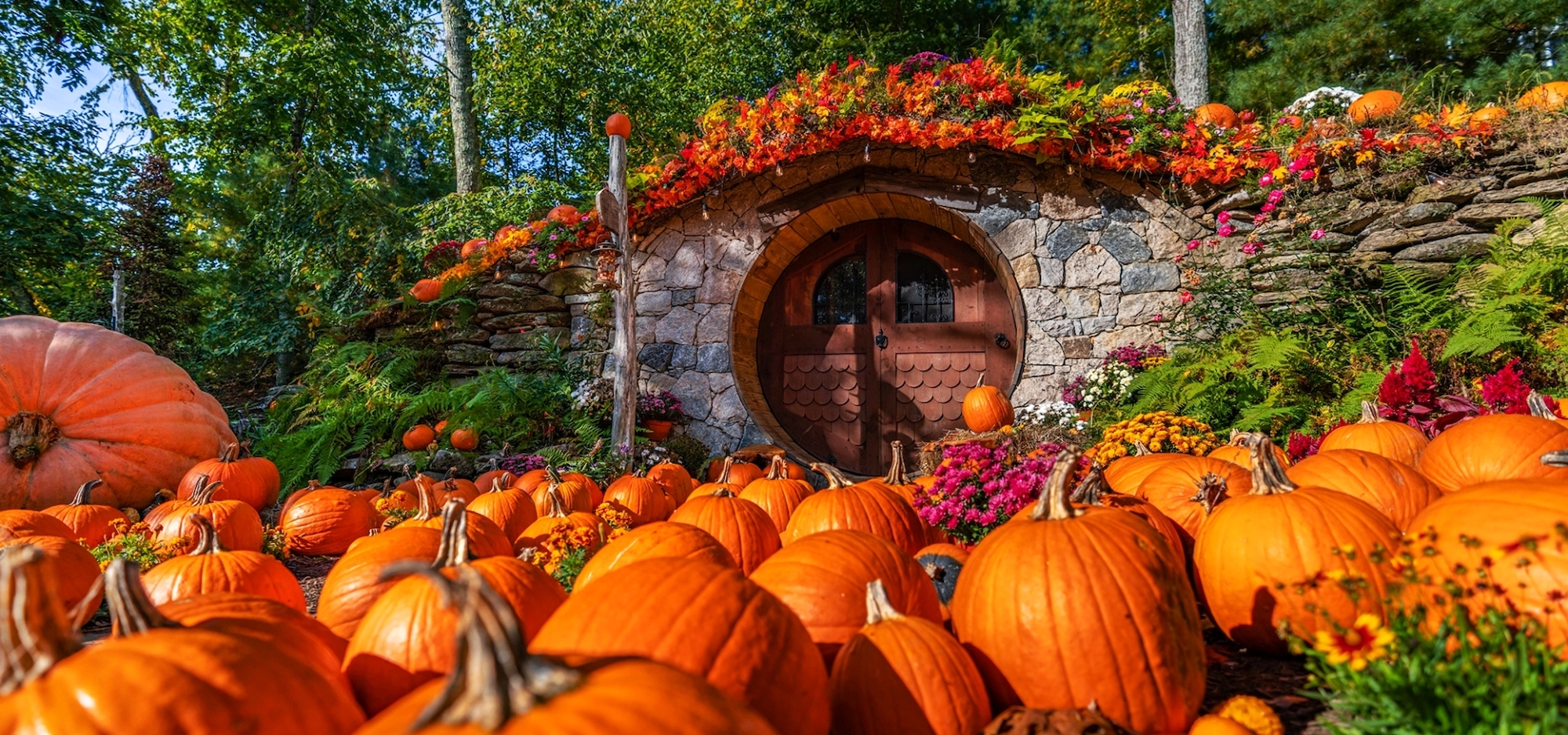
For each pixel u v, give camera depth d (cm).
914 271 883
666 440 802
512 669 97
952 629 244
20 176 1170
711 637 149
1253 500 234
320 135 1639
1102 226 750
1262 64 1348
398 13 1797
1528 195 584
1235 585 226
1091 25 1723
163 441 591
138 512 574
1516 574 176
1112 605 178
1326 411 526
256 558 271
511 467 685
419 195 1602
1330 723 165
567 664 112
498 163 1905
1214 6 1501
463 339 874
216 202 1201
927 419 859
